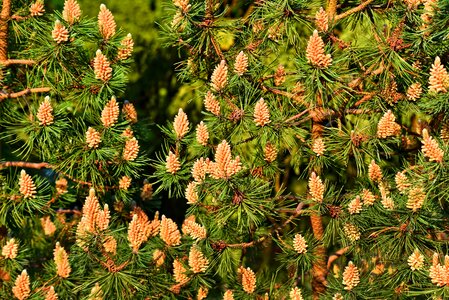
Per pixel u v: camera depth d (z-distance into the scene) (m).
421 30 2.14
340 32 2.42
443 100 2.09
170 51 2.65
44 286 2.16
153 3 2.63
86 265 2.20
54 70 2.16
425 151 2.06
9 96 2.20
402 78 2.21
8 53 2.27
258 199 2.13
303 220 2.51
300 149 2.22
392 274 2.16
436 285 2.10
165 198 2.75
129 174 2.22
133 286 2.16
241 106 2.17
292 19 2.19
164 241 2.20
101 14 2.17
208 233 2.19
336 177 2.50
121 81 2.18
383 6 2.23
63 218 2.39
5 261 2.17
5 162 2.22
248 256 2.47
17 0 2.23
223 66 2.17
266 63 2.38
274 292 2.22
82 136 2.20
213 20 2.23
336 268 2.29
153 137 2.67
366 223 2.16
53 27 2.17
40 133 2.17
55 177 2.31
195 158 2.25
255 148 2.26
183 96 2.65
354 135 2.17
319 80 2.13
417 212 2.12
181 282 2.19
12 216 2.21
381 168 2.30
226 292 2.19
